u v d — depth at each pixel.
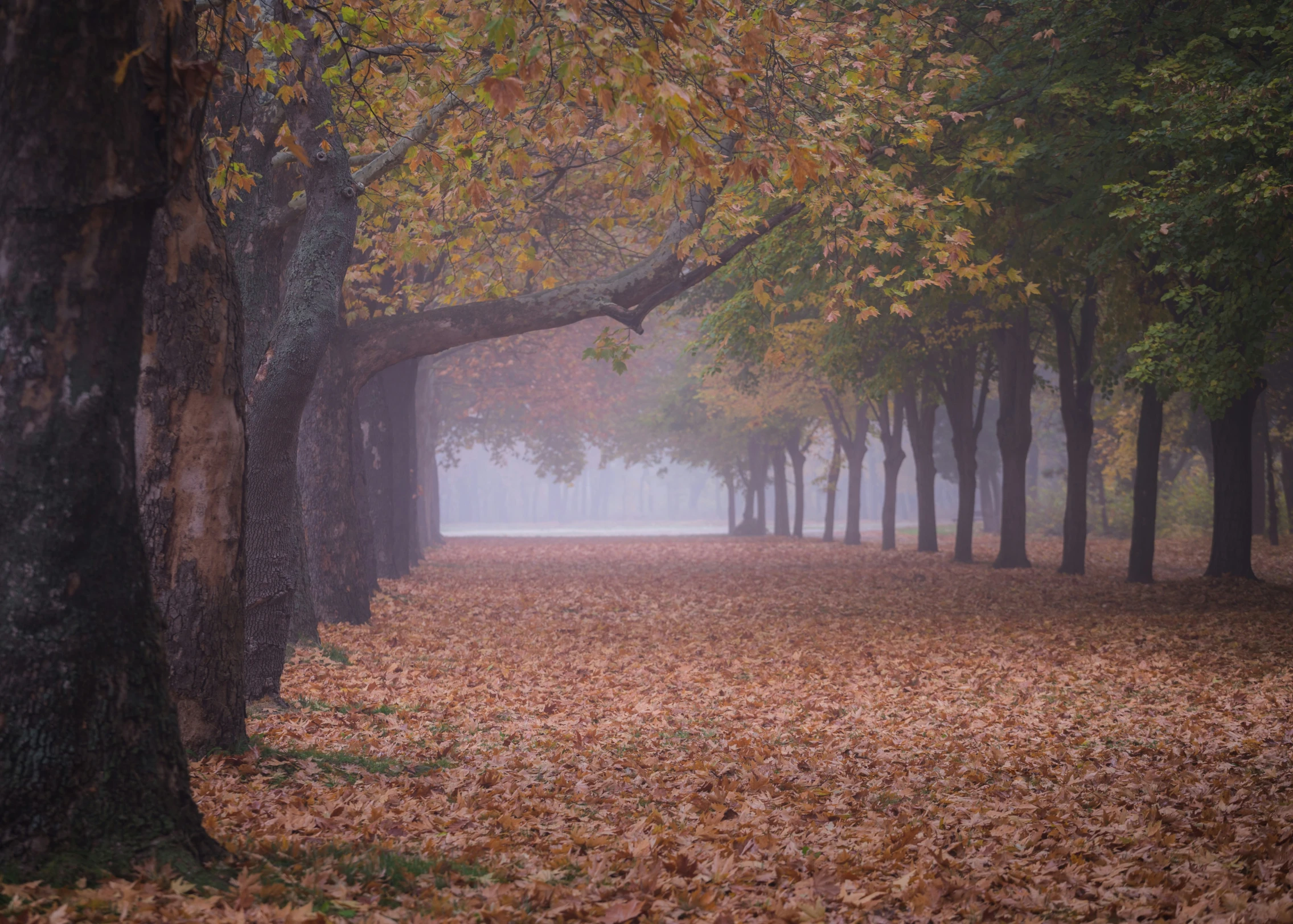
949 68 14.16
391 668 13.36
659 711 10.98
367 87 12.05
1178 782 7.47
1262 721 9.50
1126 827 6.36
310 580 15.84
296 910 4.39
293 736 8.73
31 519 4.37
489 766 8.30
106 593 4.57
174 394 6.92
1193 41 14.96
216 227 7.06
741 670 13.82
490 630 17.91
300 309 9.86
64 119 4.36
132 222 4.58
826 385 42.75
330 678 12.28
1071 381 27.41
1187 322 16.31
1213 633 15.71
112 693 4.58
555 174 17.70
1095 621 17.70
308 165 9.28
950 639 16.09
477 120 10.59
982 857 5.86
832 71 12.00
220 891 4.53
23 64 4.31
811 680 12.89
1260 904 4.62
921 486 38.94
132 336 4.66
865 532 67.25
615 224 13.56
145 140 4.60
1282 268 15.47
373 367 16.50
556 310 15.05
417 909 4.75
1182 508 46.44
